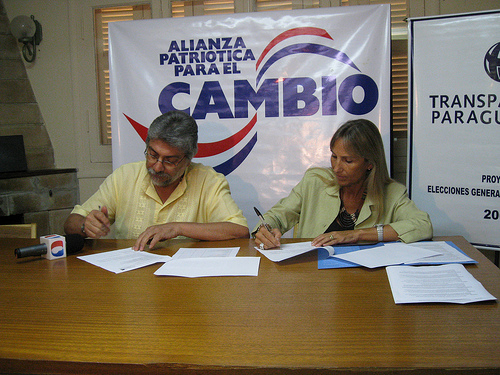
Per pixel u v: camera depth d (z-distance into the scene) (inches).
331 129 98.0
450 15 88.8
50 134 125.2
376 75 95.7
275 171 100.5
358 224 74.3
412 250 56.2
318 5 112.3
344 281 46.3
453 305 38.9
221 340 33.1
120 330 35.3
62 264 55.2
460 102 89.0
